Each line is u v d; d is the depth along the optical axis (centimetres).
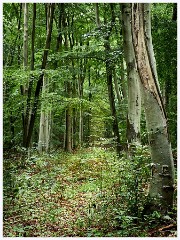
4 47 1188
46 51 1084
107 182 877
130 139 991
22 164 1124
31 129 1080
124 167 713
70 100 1241
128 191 624
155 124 606
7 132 1442
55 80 1420
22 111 1188
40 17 1853
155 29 1152
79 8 1725
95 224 634
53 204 786
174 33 1129
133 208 608
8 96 1168
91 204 772
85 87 2842
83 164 1287
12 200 772
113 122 1441
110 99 1449
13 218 683
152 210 602
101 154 1266
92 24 1933
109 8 1612
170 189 604
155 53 1154
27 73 1027
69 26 1820
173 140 1148
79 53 1384
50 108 1190
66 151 1928
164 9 1427
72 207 785
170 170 605
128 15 972
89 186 935
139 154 680
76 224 648
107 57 1330
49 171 1144
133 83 984
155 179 609
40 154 1528
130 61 987
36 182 956
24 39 1355
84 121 2958
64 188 957
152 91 607
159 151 604
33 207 759
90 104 1329
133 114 993
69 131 1947
